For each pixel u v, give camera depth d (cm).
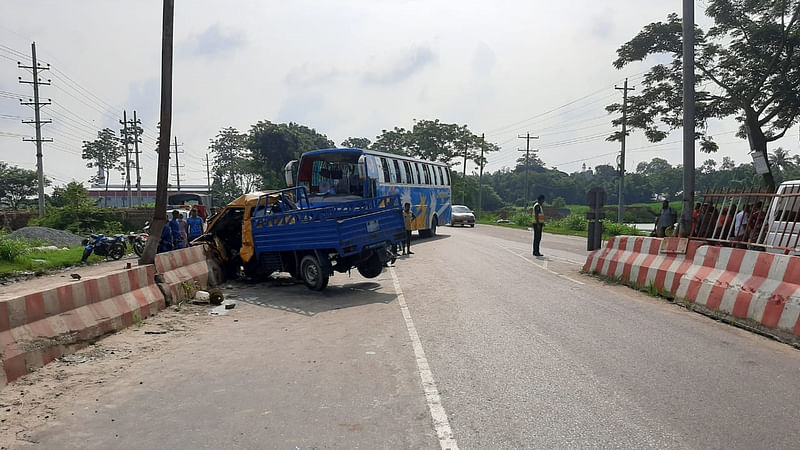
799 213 841
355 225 1175
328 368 620
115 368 640
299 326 862
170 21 1159
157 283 1019
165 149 1098
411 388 542
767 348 665
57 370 631
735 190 964
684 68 1209
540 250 2097
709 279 890
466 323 828
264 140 6575
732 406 475
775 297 729
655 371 578
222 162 10406
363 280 1366
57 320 698
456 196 7950
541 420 453
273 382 575
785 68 2878
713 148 3272
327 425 455
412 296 1095
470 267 1540
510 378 564
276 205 1379
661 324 802
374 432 439
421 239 2773
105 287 830
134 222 3969
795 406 473
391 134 8125
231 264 1389
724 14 2855
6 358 589
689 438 413
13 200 7162
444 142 7869
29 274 1620
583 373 575
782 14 2841
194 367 640
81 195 3622
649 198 12088
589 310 911
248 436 437
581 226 4203
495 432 432
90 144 10650
